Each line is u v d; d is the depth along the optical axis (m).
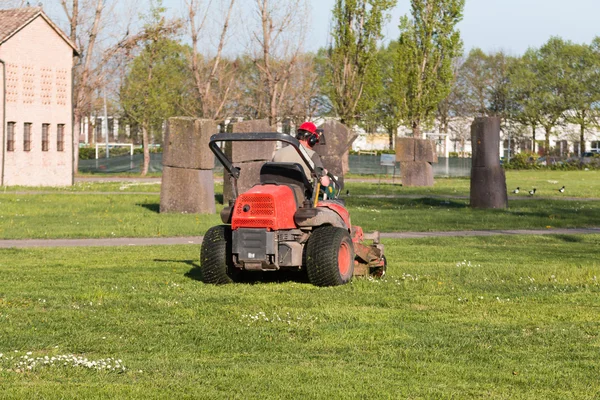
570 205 92.19
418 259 43.81
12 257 44.09
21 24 124.75
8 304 29.02
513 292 32.28
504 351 22.66
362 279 34.91
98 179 155.50
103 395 18.30
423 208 86.19
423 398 18.28
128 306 28.70
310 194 33.38
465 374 20.30
